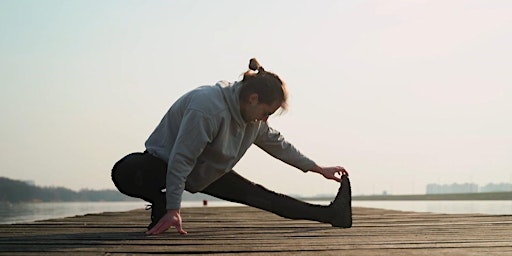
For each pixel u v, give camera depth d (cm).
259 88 296
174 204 295
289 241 272
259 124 326
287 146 359
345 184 363
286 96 301
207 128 291
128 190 318
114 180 318
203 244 257
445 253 229
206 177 318
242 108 304
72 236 294
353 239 285
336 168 364
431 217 492
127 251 232
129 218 482
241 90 302
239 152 323
